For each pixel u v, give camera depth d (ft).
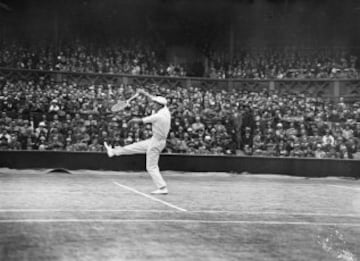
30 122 67.36
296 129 75.97
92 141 65.72
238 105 81.10
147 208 27.43
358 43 102.47
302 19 105.09
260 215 26.40
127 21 102.94
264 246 18.26
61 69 86.79
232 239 19.38
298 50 103.55
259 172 60.90
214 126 75.46
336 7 102.99
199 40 104.53
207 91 87.35
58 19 98.22
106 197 32.27
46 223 21.45
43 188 37.32
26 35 95.66
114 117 71.41
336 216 26.86
